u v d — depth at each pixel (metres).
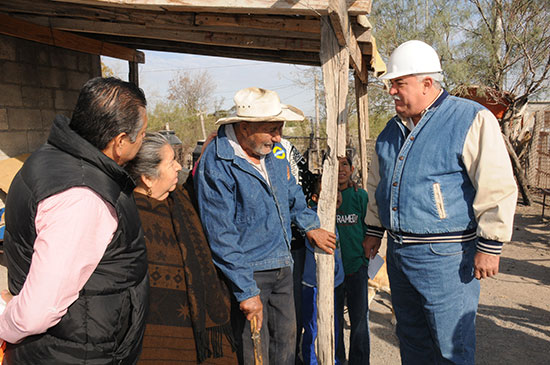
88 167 1.36
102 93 1.38
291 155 3.29
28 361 1.40
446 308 2.24
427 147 2.20
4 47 5.10
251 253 2.36
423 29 10.71
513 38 9.77
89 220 1.32
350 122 15.85
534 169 12.45
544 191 9.59
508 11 9.77
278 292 2.53
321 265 2.56
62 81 6.00
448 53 9.95
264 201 2.34
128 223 1.47
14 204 1.35
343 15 2.21
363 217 3.10
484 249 2.14
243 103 2.19
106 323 1.44
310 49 3.38
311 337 3.12
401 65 2.21
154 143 2.04
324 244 2.52
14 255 1.37
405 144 2.28
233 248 2.23
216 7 2.24
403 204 2.27
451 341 2.27
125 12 3.17
